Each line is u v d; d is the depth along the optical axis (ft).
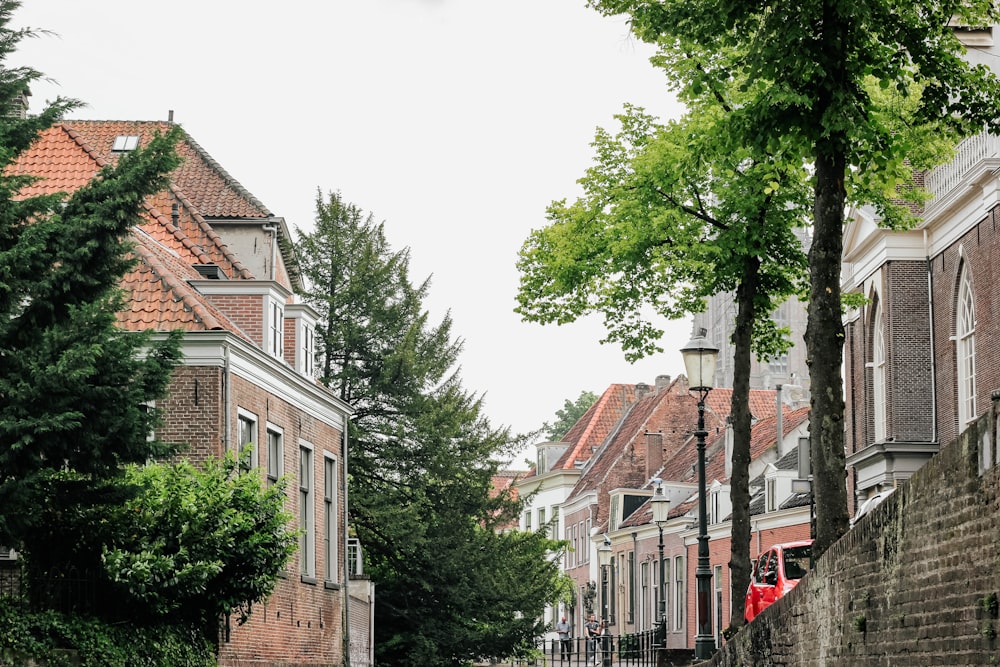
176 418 114.32
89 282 86.63
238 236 171.22
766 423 274.16
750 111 78.07
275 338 135.95
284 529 101.81
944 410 159.53
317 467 144.87
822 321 78.18
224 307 132.87
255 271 170.60
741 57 80.43
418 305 197.06
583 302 119.44
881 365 173.99
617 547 320.50
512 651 194.70
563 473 377.50
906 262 165.48
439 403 191.83
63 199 88.17
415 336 193.57
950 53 80.12
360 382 193.98
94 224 86.07
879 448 163.73
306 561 141.59
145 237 133.80
